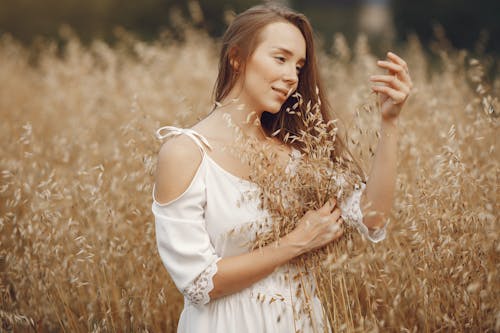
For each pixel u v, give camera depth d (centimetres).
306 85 199
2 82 577
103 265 233
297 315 178
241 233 174
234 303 175
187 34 570
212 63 541
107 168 289
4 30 1261
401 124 264
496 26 1239
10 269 252
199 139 177
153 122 277
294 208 180
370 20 1647
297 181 180
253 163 174
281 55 179
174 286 251
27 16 1269
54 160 313
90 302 238
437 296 199
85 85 507
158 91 427
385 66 174
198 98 414
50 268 238
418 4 1318
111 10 1329
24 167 290
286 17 184
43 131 412
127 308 238
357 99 311
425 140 272
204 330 176
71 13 1293
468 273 188
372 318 191
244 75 183
